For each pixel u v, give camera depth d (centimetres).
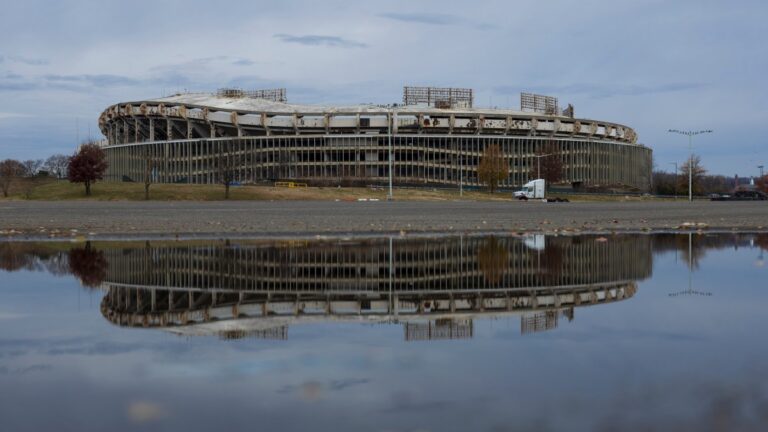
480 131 14762
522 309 693
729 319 622
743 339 534
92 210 4384
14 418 356
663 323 604
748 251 1395
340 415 358
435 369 447
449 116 14375
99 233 2053
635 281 916
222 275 1019
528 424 344
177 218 3098
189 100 15750
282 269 1103
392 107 15462
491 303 738
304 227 2369
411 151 14088
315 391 400
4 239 1833
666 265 1120
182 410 368
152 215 3478
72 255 1348
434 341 532
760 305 704
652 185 18700
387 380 421
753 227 2380
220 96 16412
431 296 796
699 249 1456
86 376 431
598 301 743
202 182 14350
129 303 734
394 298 779
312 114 14150
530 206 5903
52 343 525
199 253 1402
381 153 14050
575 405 372
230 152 14175
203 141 14388
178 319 635
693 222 2692
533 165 14950
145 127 15575
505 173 13500
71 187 10994
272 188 10875
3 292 821
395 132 14238
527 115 15212
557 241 1728
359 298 779
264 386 410
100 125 17188
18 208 4928
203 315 657
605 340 533
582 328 582
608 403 375
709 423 343
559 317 640
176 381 421
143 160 15162
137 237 1909
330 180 13675
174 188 10625
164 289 857
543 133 15375
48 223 2634
